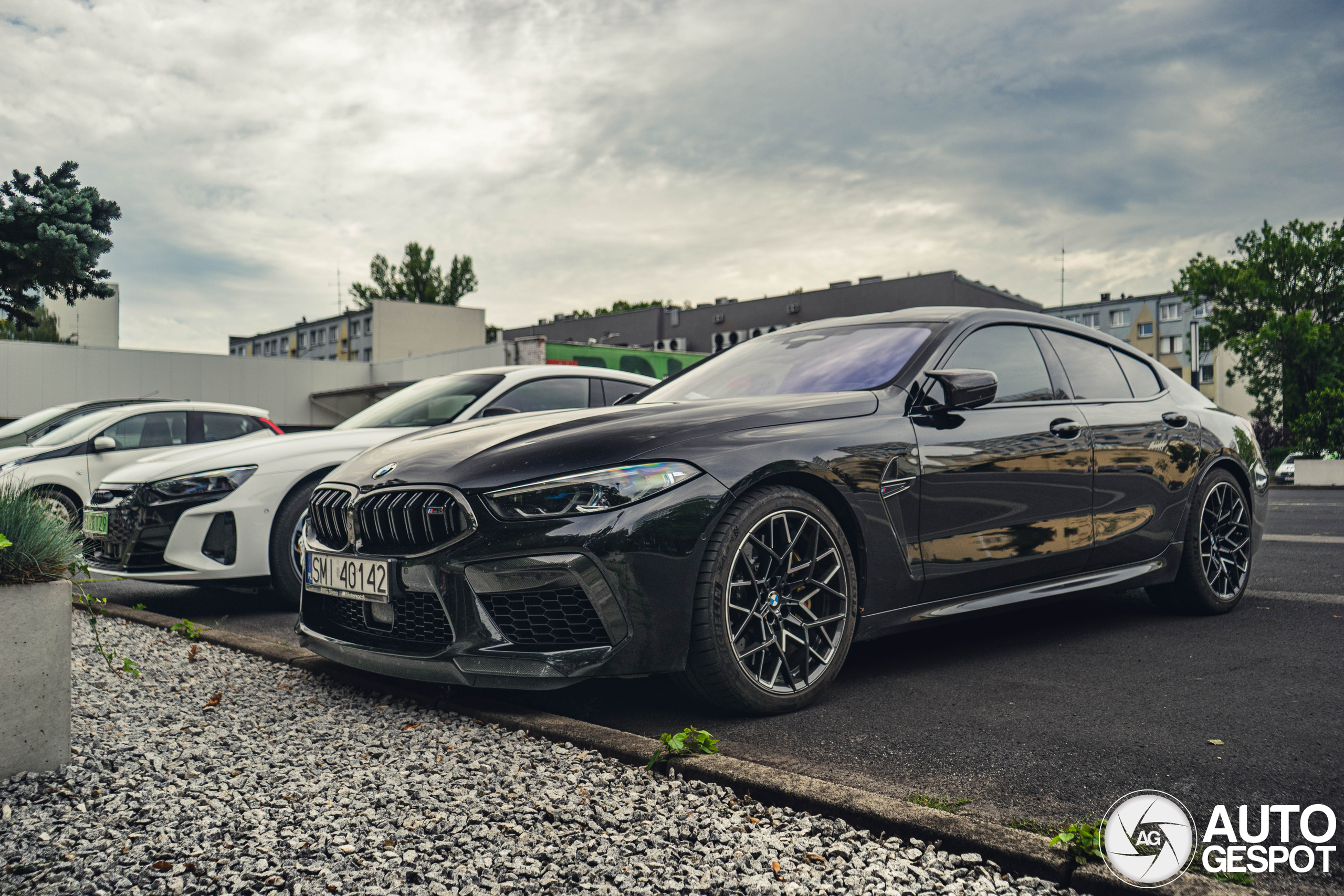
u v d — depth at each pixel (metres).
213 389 28.38
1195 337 47.09
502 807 2.00
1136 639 3.78
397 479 2.82
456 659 2.61
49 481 7.80
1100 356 4.06
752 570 2.71
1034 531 3.45
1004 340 3.66
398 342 62.28
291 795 2.12
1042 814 1.99
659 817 1.95
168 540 4.57
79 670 3.45
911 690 3.06
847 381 3.34
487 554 2.56
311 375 30.66
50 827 1.98
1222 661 3.36
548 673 2.48
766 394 3.45
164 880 1.71
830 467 2.88
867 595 2.98
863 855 1.76
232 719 2.79
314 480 4.92
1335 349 42.72
